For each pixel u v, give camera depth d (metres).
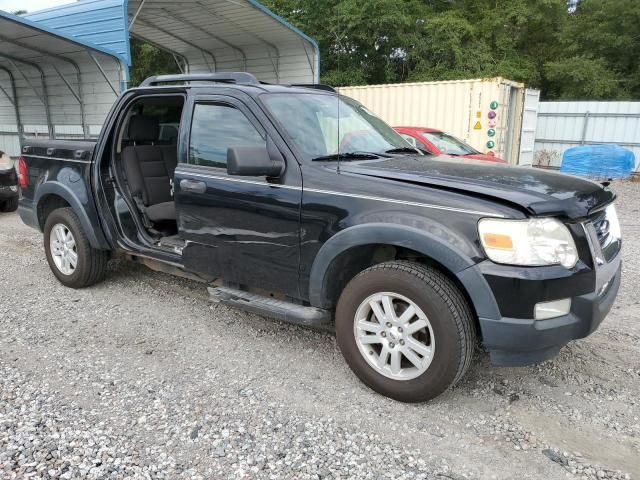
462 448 2.84
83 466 2.62
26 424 2.95
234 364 3.72
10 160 9.02
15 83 14.65
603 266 3.10
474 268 2.85
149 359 3.78
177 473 2.59
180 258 4.30
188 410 3.13
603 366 3.75
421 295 3.01
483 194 2.93
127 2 11.33
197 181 3.93
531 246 2.80
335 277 3.46
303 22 21.34
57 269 5.24
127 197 4.83
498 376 3.60
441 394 3.30
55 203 5.40
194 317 4.55
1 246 6.89
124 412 3.10
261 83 4.07
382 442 2.87
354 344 3.35
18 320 4.42
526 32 25.88
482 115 12.12
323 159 3.56
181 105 4.92
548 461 2.74
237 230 3.76
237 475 2.59
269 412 3.13
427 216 3.00
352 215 3.22
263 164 3.37
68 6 12.64
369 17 20.27
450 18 22.06
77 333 4.19
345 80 20.98
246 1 12.05
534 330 2.82
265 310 3.70
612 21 24.69
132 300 4.93
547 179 3.27
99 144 4.74
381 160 3.67
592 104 17.77
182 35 14.67
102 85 12.35
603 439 2.93
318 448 2.81
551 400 3.32
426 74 21.75
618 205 10.91
